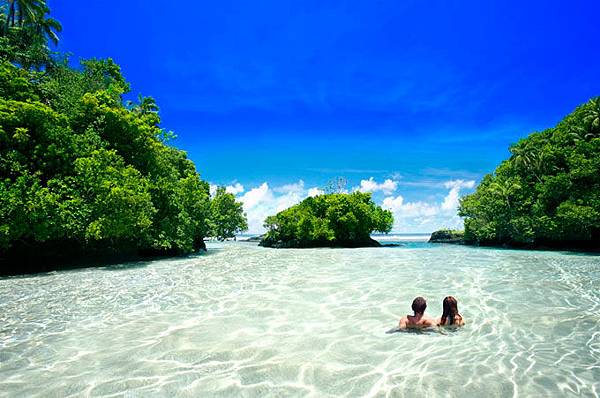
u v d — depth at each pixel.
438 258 22.42
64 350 6.49
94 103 23.81
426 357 5.87
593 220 30.03
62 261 23.08
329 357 5.93
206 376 5.27
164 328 7.74
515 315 8.36
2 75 19.86
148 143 26.30
